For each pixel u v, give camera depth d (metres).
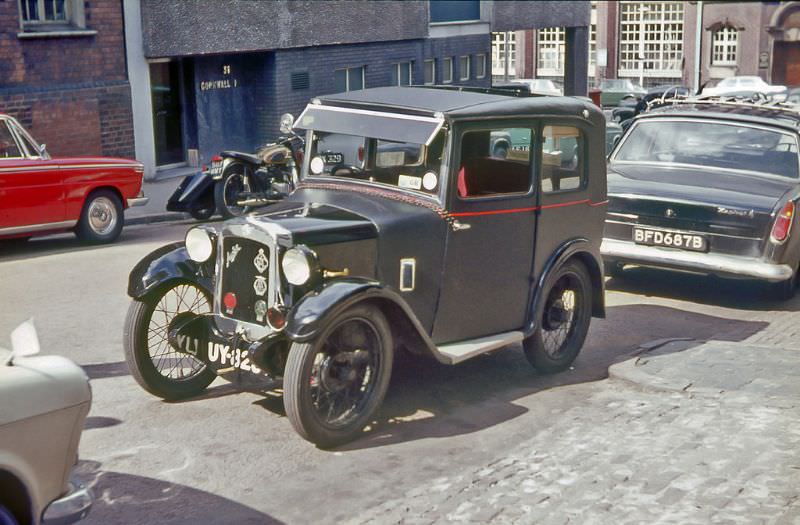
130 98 19.06
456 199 6.56
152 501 5.21
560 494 5.16
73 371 4.20
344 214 6.35
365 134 6.67
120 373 7.35
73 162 12.33
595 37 58.81
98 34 18.34
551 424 6.39
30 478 4.04
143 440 6.03
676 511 4.86
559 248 7.30
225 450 5.90
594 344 8.48
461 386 7.21
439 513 4.98
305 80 23.44
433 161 6.56
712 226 9.62
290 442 6.04
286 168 15.24
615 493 5.12
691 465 5.47
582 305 7.66
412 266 6.44
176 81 20.91
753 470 5.36
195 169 21.19
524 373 7.57
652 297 10.36
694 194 9.75
